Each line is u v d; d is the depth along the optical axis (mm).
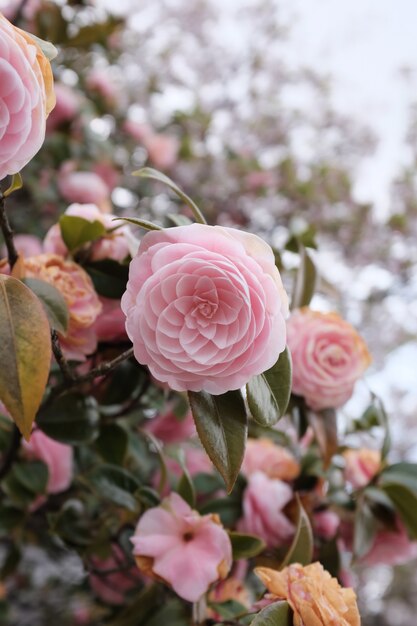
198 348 422
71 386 521
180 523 566
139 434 819
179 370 427
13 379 423
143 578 760
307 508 712
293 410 671
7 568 872
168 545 554
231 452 450
